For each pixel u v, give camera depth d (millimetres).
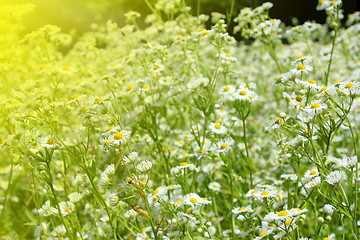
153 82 4270
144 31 5957
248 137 5543
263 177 4289
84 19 11406
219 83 5715
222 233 3318
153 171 3996
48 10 10953
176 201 2717
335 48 6973
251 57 8500
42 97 2746
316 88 2545
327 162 2664
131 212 2971
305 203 2518
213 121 4043
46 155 2623
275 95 6574
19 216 4129
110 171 2479
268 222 2344
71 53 6781
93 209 3342
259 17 5180
